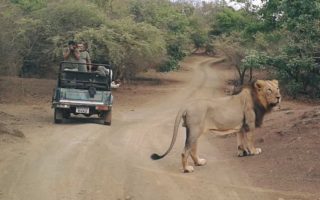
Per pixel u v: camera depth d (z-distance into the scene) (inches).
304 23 927.7
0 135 501.7
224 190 314.3
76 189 321.4
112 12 1488.7
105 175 358.3
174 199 298.0
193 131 370.9
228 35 1991.9
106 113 673.6
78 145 485.4
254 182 330.3
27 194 310.0
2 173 362.6
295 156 374.3
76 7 1242.0
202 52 2933.1
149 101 1128.8
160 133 604.1
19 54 1213.7
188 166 368.8
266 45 1402.6
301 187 310.7
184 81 1739.7
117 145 499.2
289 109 784.3
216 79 1839.3
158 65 1581.0
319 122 455.2
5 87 1117.7
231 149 461.7
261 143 447.8
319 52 1072.8
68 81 680.4
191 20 2497.5
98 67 701.9
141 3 1756.9
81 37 1139.3
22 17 1251.2
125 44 1197.1
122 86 1435.8
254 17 1652.3
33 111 820.0
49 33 1242.0
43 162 399.9
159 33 1299.2
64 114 710.5
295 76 1189.1
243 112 392.8
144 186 327.6
